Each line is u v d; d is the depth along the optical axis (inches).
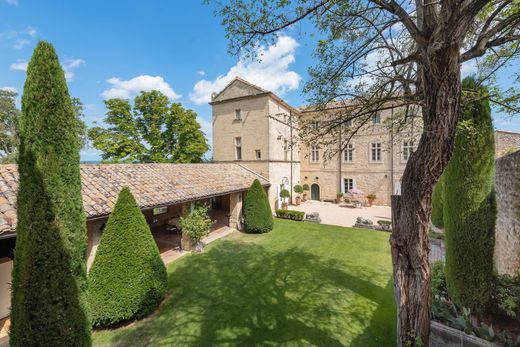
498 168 244.2
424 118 126.1
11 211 197.5
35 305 132.3
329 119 233.1
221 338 194.2
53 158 141.3
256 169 701.3
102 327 209.6
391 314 225.0
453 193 196.2
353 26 173.3
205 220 421.7
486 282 181.8
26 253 132.1
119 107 800.3
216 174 554.6
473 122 184.9
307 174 986.1
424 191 125.3
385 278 301.4
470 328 156.8
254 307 238.5
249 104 703.7
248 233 512.1
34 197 134.6
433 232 446.3
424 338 131.6
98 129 803.4
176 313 229.8
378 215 703.1
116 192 306.7
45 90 140.9
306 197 973.2
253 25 162.6
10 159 895.7
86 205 253.8
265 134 683.4
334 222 622.8
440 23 101.6
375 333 198.5
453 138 114.3
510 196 214.1
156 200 336.5
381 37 177.5
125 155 802.2
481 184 184.5
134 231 224.5
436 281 214.2
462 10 96.4
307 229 543.8
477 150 185.3
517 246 201.9
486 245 182.5
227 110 740.0
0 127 910.4
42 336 132.6
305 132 237.6
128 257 216.2
